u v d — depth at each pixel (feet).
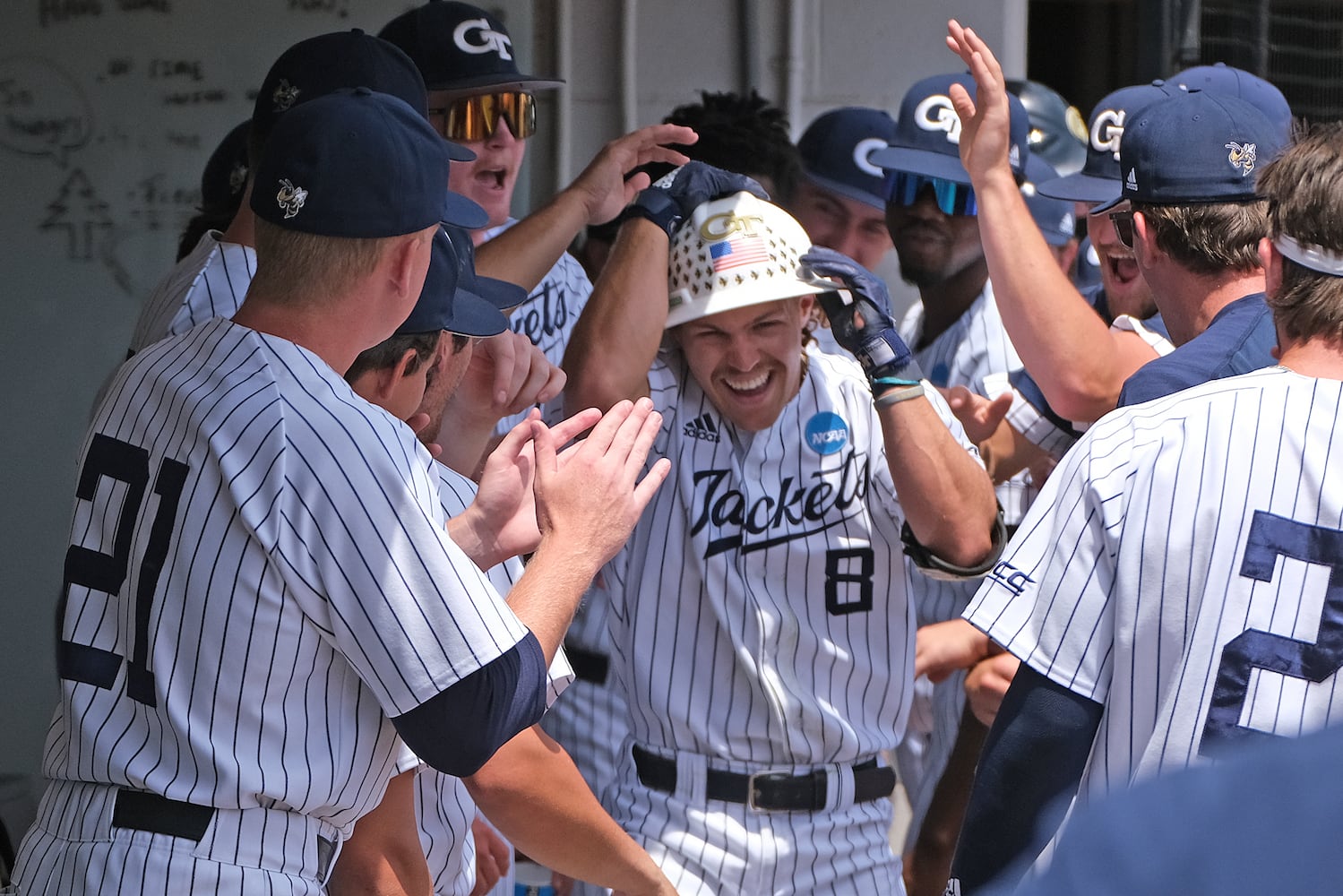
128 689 24.34
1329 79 75.25
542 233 39.93
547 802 29.22
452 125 44.73
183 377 24.90
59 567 58.59
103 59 57.26
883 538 36.70
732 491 36.19
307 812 24.59
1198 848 10.56
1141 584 24.81
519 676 24.22
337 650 24.35
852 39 69.56
